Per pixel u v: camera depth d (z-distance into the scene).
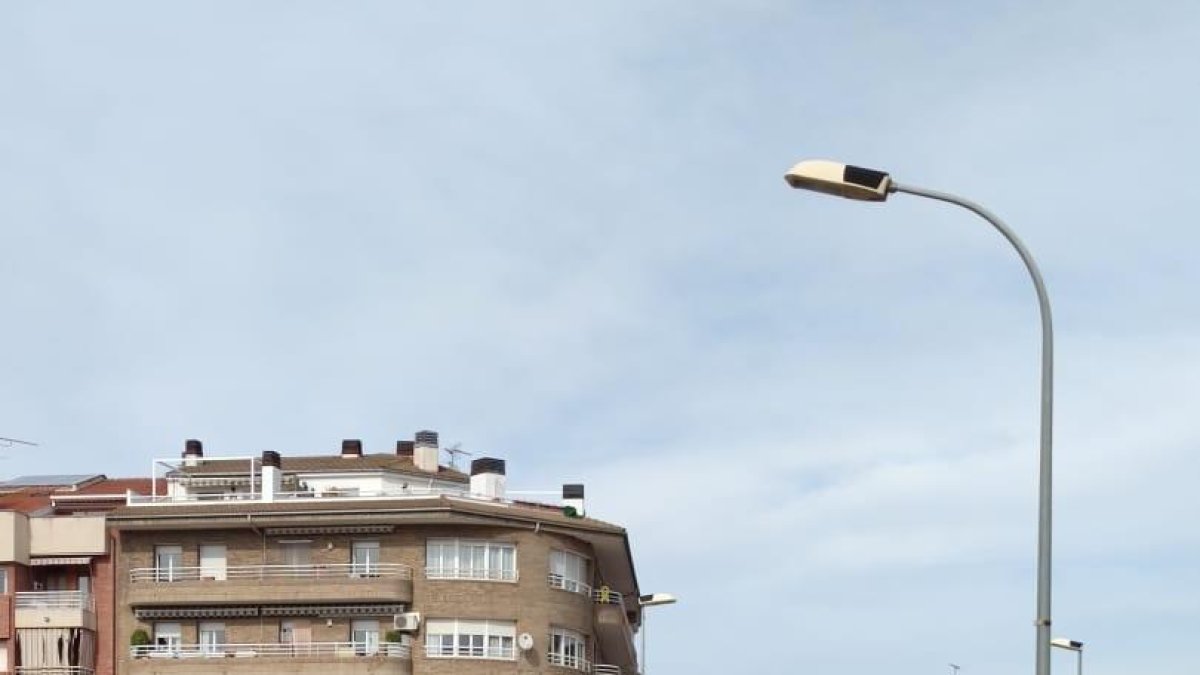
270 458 64.75
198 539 61.41
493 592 60.56
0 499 68.50
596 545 65.44
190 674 58.25
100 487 70.88
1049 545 18.19
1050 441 18.59
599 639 68.19
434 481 74.88
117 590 61.03
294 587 59.78
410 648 59.50
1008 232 19.19
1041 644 17.84
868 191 19.03
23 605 60.44
